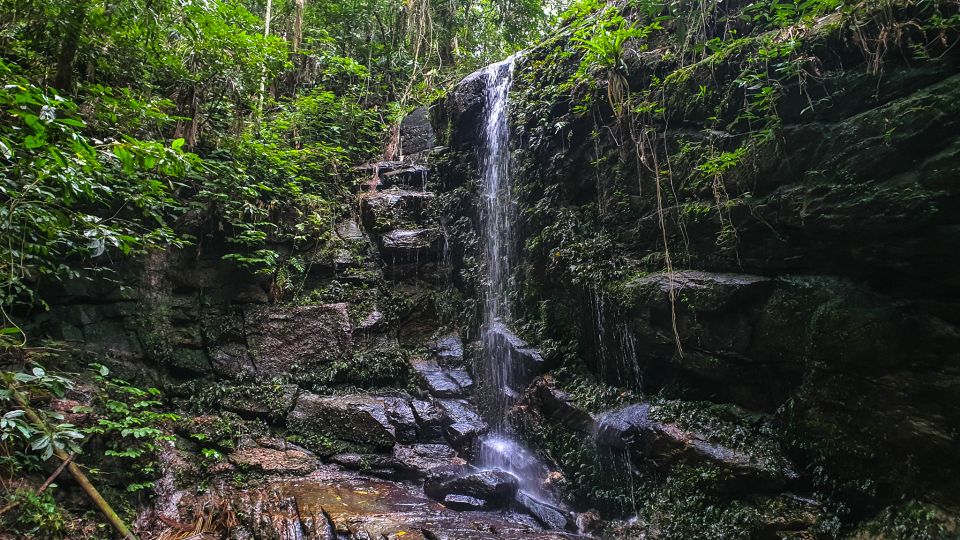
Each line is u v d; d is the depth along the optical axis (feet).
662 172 18.56
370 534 15.07
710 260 17.31
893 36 12.73
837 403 13.67
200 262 24.41
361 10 39.99
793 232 15.05
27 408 11.97
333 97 33.12
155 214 18.56
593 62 21.03
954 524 11.43
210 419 21.11
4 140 12.82
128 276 22.29
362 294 26.63
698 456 15.49
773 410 15.70
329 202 29.22
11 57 18.88
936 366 12.04
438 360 25.79
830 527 13.01
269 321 24.73
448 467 20.13
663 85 18.72
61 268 16.97
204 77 24.06
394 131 34.63
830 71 14.15
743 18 16.37
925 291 12.46
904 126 12.17
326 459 20.81
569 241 21.67
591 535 16.46
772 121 15.20
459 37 42.93
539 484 19.71
